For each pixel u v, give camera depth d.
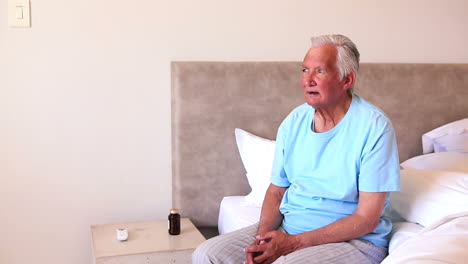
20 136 2.53
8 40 2.48
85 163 2.62
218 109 2.62
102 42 2.58
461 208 1.87
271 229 1.98
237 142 2.63
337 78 1.85
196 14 2.68
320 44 1.88
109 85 2.61
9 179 2.54
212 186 2.65
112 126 2.63
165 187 2.73
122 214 2.69
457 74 2.91
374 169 1.80
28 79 2.51
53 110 2.55
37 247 2.60
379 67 2.81
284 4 2.79
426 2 2.99
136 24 2.61
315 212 1.90
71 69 2.56
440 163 2.55
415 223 2.02
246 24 2.74
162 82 2.67
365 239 1.86
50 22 2.51
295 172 1.99
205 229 2.74
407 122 2.86
